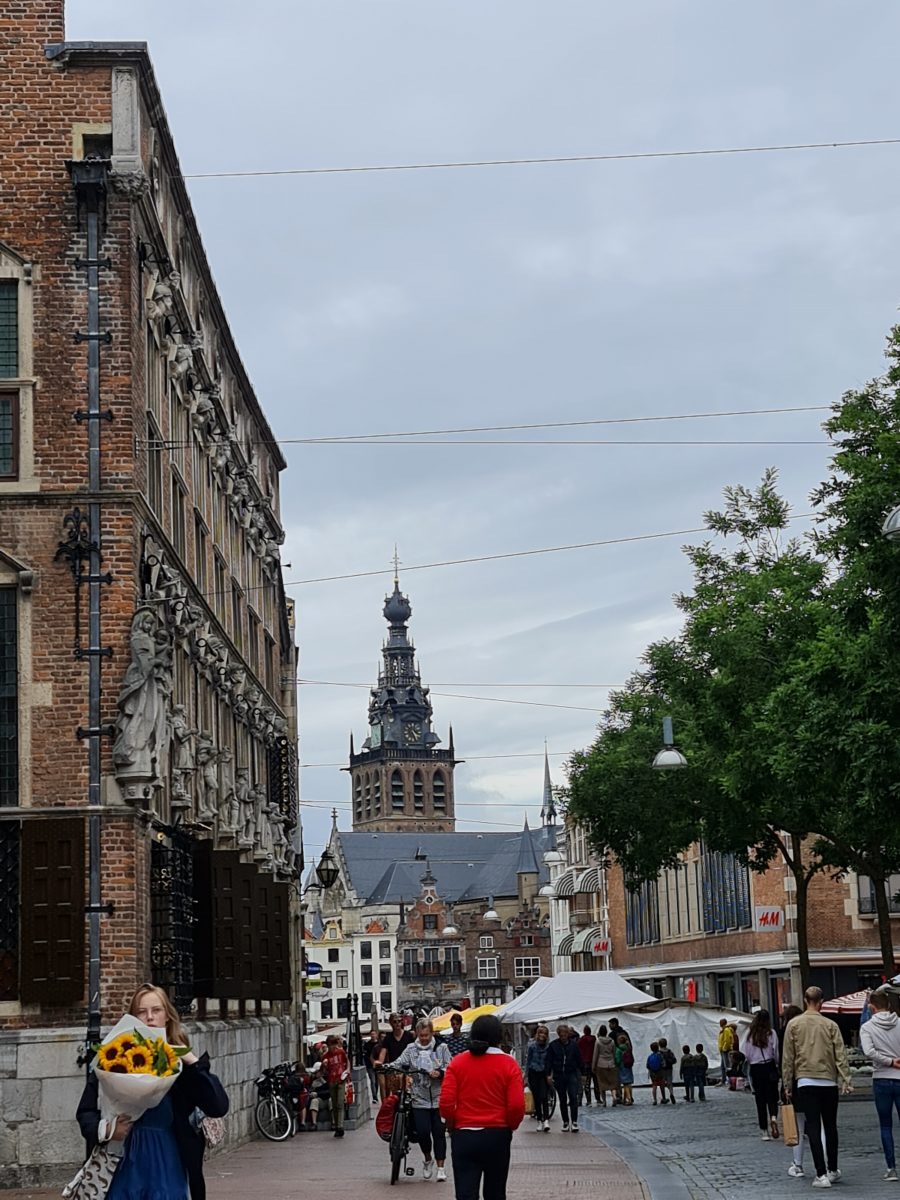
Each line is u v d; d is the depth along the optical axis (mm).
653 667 45406
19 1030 24016
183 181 31234
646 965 90750
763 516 43031
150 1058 9062
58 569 25359
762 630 40281
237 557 40469
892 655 28375
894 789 28375
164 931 26406
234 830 34844
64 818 24672
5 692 25031
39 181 26172
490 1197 13961
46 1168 23641
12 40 26453
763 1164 23609
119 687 25141
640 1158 26203
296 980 51500
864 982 66562
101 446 25625
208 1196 21625
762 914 65938
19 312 25828
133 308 26219
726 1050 54469
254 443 44812
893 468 29078
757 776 39375
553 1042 35000
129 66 26453
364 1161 28281
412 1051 24594
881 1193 18734
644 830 48344
